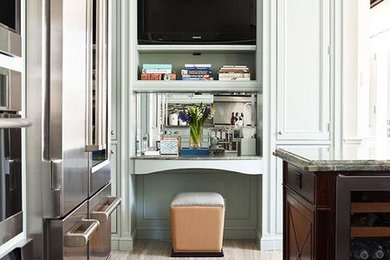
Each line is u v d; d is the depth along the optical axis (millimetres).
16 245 1412
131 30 4227
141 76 4352
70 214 1717
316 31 4211
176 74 4629
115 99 4230
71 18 1703
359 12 4621
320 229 2035
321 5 4207
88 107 1921
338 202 2016
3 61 1317
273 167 4191
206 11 4359
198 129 4516
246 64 4652
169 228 4633
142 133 4531
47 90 1577
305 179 2240
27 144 1536
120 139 4219
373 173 2012
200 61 4645
